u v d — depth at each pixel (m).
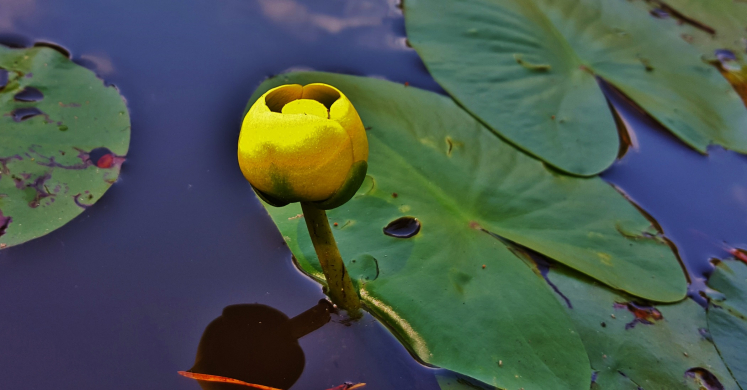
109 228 0.82
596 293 0.82
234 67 0.92
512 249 0.83
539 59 0.97
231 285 0.80
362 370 0.78
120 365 0.78
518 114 0.88
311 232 0.77
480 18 1.03
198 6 1.04
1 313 0.79
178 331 0.79
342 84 0.88
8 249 0.81
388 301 0.80
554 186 0.86
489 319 0.79
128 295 0.80
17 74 0.87
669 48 1.09
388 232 0.82
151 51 0.93
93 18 0.97
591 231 0.84
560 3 1.12
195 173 0.85
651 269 0.83
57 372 0.77
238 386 0.77
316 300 0.80
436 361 0.78
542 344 0.79
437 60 0.94
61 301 0.79
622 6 1.17
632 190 0.87
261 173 0.73
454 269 0.81
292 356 0.78
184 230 0.82
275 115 0.73
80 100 0.86
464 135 0.87
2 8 0.95
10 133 0.84
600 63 1.02
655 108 0.96
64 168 0.83
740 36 1.16
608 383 0.79
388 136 0.86
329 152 0.73
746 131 0.95
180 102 0.88
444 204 0.83
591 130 0.89
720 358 0.80
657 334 0.81
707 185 0.88
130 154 0.85
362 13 1.07
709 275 0.83
